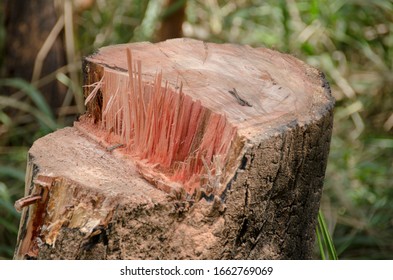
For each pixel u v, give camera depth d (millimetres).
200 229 1536
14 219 2371
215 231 1536
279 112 1615
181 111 1599
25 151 2523
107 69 1695
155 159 1607
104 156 1625
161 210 1523
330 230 2352
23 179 2383
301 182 1637
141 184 1558
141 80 1639
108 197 1511
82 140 1670
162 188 1548
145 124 1623
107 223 1507
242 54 1811
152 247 1530
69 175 1553
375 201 2486
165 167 1595
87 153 1629
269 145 1550
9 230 2363
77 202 1526
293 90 1693
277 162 1567
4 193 2326
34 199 1548
